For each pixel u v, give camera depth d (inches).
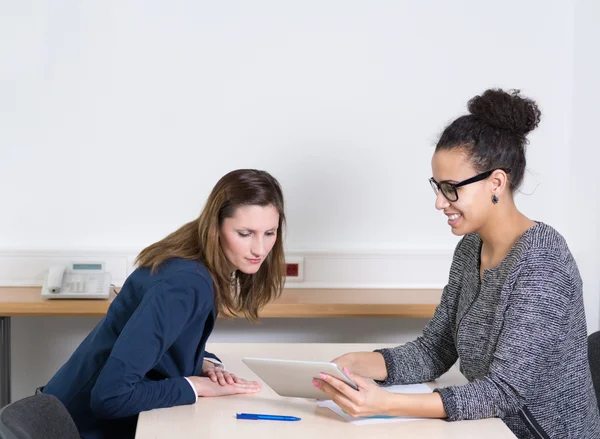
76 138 124.4
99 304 112.8
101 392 64.6
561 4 127.7
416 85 127.3
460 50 127.4
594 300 124.9
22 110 123.3
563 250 66.1
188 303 67.2
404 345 80.2
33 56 122.6
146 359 65.6
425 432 62.4
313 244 128.6
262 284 77.2
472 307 71.6
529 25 127.7
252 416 65.4
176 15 123.9
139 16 123.5
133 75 124.3
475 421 64.9
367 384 64.3
